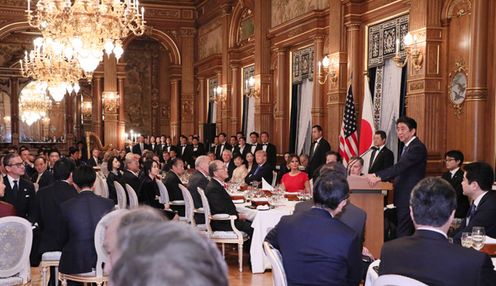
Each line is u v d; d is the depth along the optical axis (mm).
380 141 7352
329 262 2891
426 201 2467
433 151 7453
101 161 15312
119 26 8594
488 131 6805
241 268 6398
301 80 11680
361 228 3691
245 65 14641
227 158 10555
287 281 2980
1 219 3883
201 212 6945
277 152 12391
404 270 2432
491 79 6773
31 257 4980
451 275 2332
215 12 16312
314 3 10945
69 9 8125
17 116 20266
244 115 14703
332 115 9906
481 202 4230
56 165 5102
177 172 8383
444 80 7473
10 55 19953
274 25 12828
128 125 20719
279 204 6617
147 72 20953
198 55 18125
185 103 18016
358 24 9477
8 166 5621
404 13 8328
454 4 7270
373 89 9219
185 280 808
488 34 6797
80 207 4379
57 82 11812
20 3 16172
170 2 17750
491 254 3439
